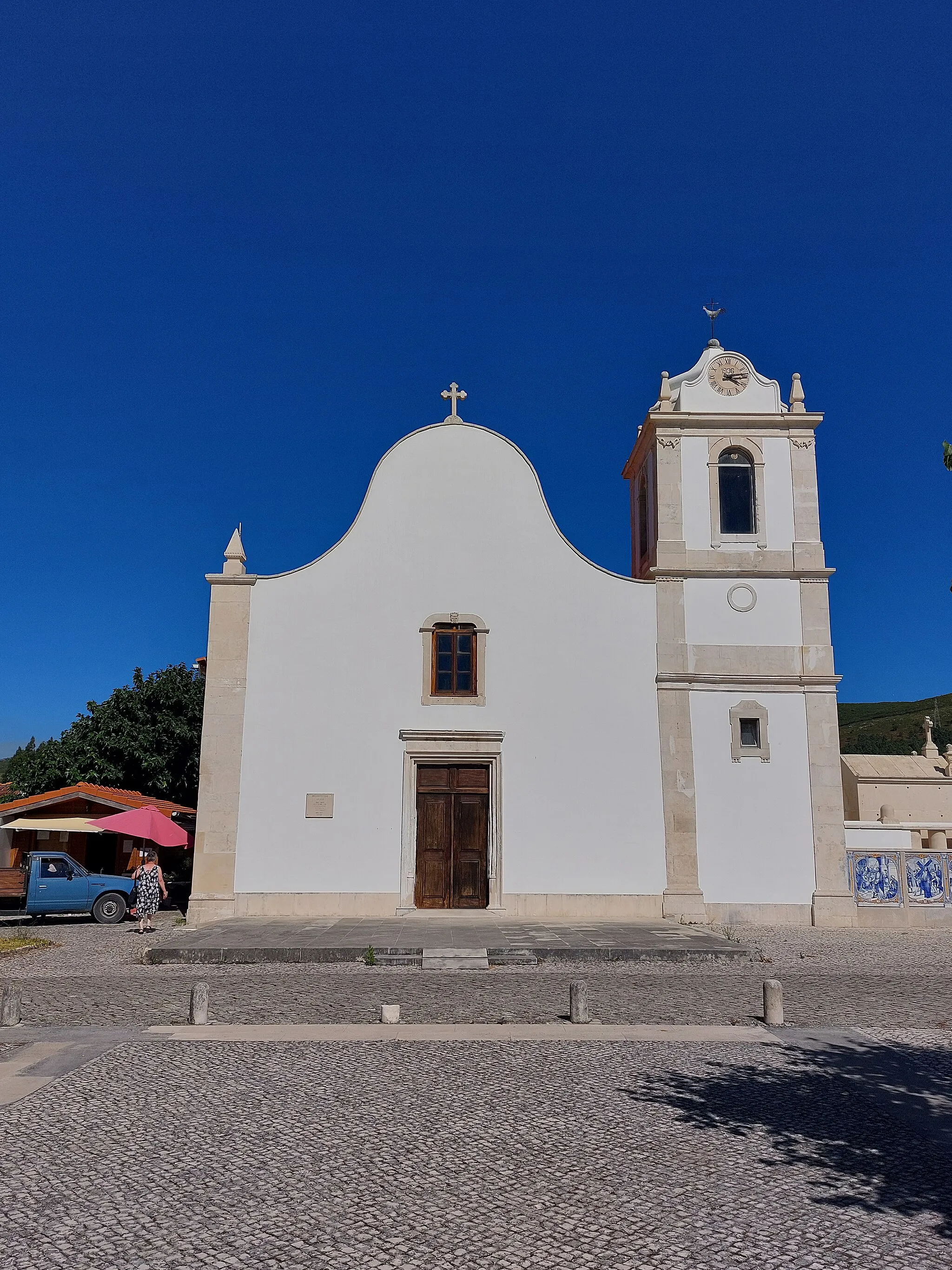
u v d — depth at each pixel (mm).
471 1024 10539
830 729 20453
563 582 20828
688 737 20250
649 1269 4957
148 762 31531
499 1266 4973
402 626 20469
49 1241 5211
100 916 20938
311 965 14312
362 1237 5273
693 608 20891
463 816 20062
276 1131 6965
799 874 19875
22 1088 8000
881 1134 7035
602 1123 7207
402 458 21250
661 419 21688
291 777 19734
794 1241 5293
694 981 13242
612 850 19766
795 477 21625
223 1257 5043
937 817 30047
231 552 20609
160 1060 8922
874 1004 11805
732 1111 7535
